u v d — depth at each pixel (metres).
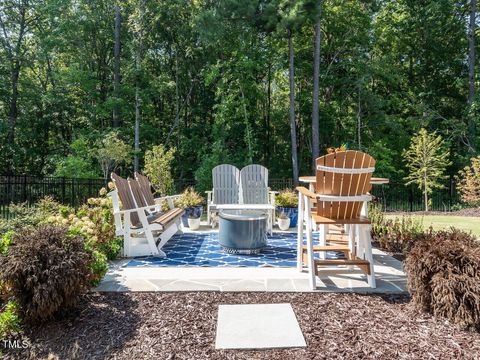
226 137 14.59
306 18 11.98
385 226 5.28
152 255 4.55
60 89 14.71
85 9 14.59
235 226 4.64
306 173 16.70
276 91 17.45
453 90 16.86
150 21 14.46
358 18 14.39
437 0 14.89
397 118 15.98
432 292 2.64
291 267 4.00
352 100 15.47
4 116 15.66
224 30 12.26
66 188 10.20
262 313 2.68
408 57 17.05
